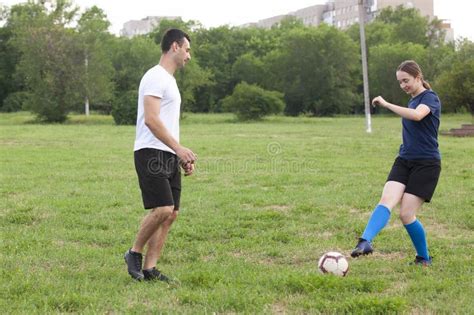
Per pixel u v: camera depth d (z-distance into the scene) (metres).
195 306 4.75
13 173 14.22
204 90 77.31
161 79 5.39
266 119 52.84
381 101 5.81
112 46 61.31
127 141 24.94
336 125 41.62
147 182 5.41
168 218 5.61
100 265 6.24
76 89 48.38
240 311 4.68
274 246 7.15
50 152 19.66
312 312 4.61
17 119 52.75
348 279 5.32
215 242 7.46
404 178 5.96
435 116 5.83
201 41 83.19
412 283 5.38
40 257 6.48
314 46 64.88
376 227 5.67
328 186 11.95
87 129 35.81
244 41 84.00
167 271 5.97
